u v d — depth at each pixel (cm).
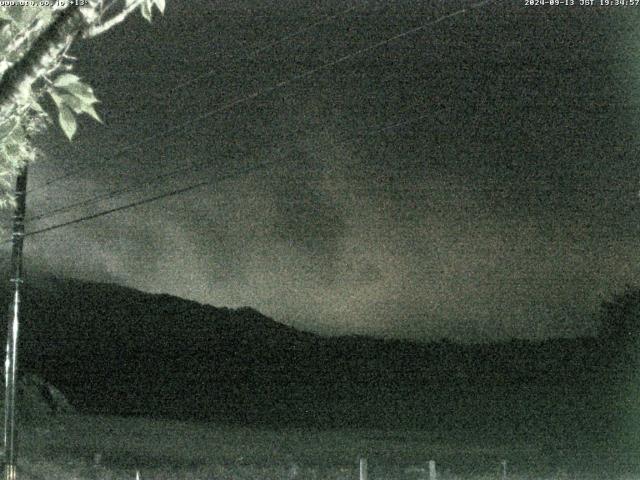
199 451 4184
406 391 7250
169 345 11350
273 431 5544
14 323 2233
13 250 2208
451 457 3894
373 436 5209
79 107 326
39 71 294
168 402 7519
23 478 2806
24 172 2170
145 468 3309
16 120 360
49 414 5309
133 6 307
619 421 4441
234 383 8794
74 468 3130
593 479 2823
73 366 9156
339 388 8050
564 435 4322
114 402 7206
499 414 5550
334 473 3155
